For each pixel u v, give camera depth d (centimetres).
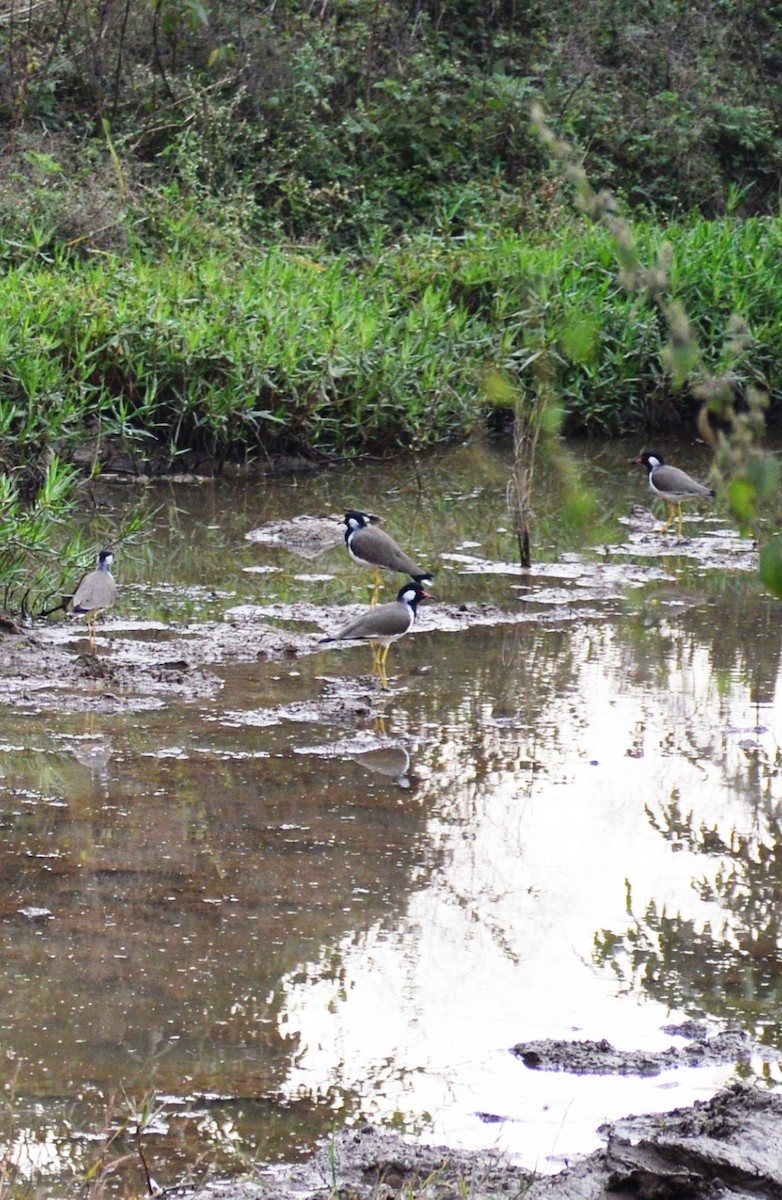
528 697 1241
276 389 2105
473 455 2258
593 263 2586
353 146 3033
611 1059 701
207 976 771
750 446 383
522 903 866
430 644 1394
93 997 745
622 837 963
